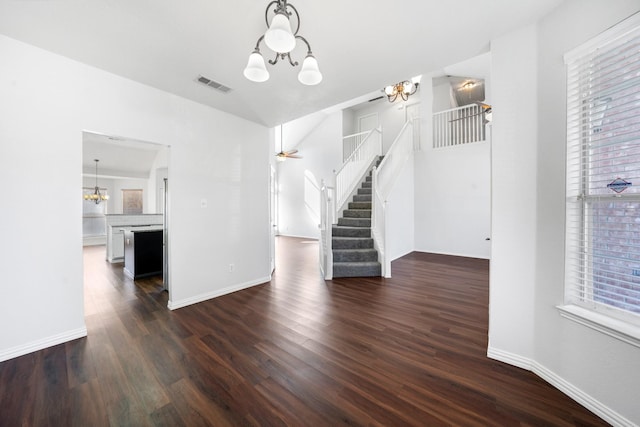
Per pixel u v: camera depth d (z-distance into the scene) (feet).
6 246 6.77
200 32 6.43
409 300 10.98
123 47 7.08
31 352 7.07
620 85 4.71
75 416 4.98
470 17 5.86
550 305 5.70
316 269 16.66
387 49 7.13
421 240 21.38
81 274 7.96
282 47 4.73
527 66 6.08
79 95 7.86
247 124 12.78
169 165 10.05
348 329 8.44
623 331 4.38
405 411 5.02
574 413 4.88
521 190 6.17
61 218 7.59
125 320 9.16
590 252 5.23
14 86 6.81
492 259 6.66
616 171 4.84
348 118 29.68
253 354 7.02
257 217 13.35
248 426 4.72
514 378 5.90
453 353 6.99
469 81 23.91
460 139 22.53
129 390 5.67
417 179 21.52
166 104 9.78
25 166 7.01
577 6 5.18
